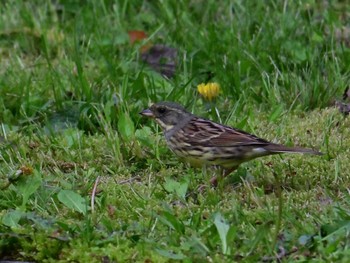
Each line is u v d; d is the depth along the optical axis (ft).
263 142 33.99
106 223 30.27
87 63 45.70
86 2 52.13
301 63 43.98
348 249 27.73
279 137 38.22
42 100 41.86
